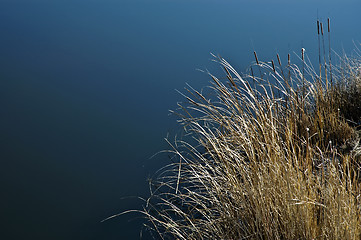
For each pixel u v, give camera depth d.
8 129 5.19
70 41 7.57
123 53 7.17
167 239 3.48
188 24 8.27
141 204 3.97
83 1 9.61
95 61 6.88
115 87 6.15
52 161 4.66
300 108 4.39
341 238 2.59
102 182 4.32
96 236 3.62
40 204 4.04
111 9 9.16
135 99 5.85
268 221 2.95
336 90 4.72
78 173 4.46
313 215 2.90
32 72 6.47
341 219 2.65
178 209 3.71
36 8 9.07
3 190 4.21
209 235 3.30
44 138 5.03
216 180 3.73
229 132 4.36
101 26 8.23
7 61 6.81
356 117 4.60
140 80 6.30
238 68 6.41
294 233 2.82
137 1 9.59
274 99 4.37
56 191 4.20
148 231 3.61
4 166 4.56
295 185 2.95
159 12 8.98
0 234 3.67
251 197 3.16
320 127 4.28
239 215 3.27
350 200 2.75
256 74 6.03
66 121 5.38
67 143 4.96
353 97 4.69
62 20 8.49
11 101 5.75
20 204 4.04
